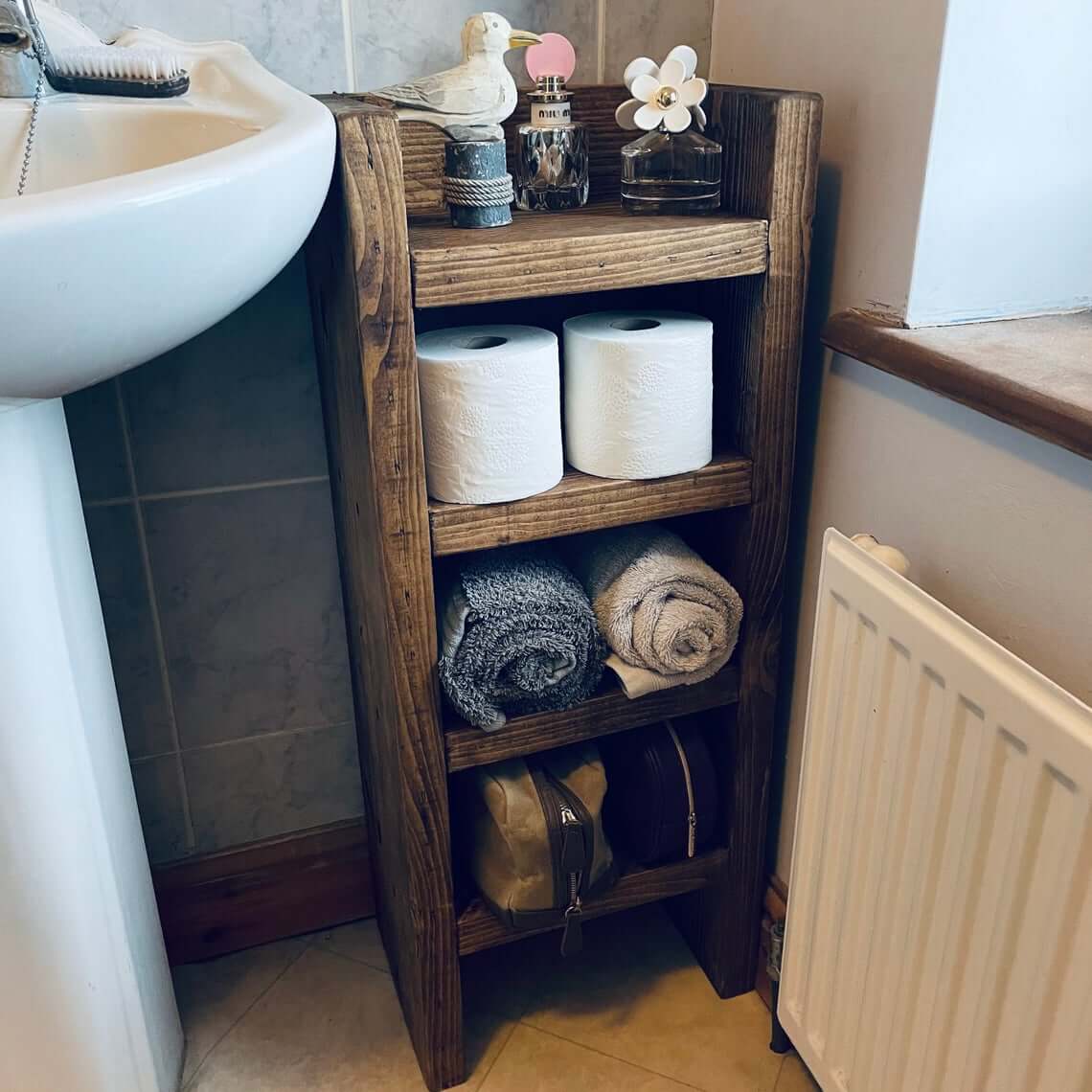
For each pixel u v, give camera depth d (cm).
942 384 75
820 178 93
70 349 57
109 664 96
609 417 87
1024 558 74
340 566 113
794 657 109
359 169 72
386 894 118
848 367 93
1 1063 89
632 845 108
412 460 82
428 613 87
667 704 100
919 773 74
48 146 81
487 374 81
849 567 79
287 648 118
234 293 64
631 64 87
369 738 111
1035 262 85
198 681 116
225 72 87
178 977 123
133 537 107
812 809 90
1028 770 63
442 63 98
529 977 122
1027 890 65
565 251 80
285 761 123
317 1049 114
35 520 78
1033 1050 67
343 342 85
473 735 93
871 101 84
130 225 53
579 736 98
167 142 81
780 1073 110
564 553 103
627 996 120
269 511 111
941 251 82
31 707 80
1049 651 73
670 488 91
